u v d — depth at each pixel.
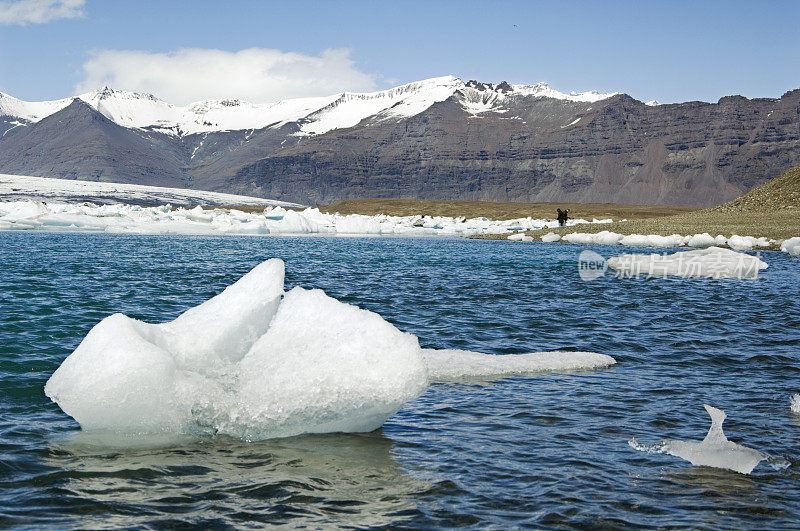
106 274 20.77
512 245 45.78
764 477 5.29
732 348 10.68
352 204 115.94
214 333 6.60
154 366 5.92
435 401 7.29
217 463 5.40
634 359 9.75
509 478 5.18
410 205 112.50
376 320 6.34
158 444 5.79
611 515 4.56
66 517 4.36
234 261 28.80
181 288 17.88
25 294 15.01
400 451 5.75
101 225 57.22
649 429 6.42
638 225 50.31
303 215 68.31
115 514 4.43
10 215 57.94
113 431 5.95
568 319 13.54
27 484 4.84
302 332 6.58
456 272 24.78
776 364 9.52
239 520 4.40
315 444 5.89
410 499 4.77
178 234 57.59
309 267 26.55
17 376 7.77
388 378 5.95
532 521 4.45
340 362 6.04
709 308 15.48
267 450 5.72
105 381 5.77
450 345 10.62
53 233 50.28
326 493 4.85
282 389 6.00
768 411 7.14
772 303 16.50
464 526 4.36
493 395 7.57
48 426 6.13
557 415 6.84
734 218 49.03
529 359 9.29
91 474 5.07
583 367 9.05
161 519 4.38
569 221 68.44
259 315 6.80
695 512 4.63
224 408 6.04
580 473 5.30
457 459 5.57
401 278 22.27
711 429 6.05
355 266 27.36
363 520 4.43
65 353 9.08
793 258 32.69
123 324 6.23
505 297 17.12
